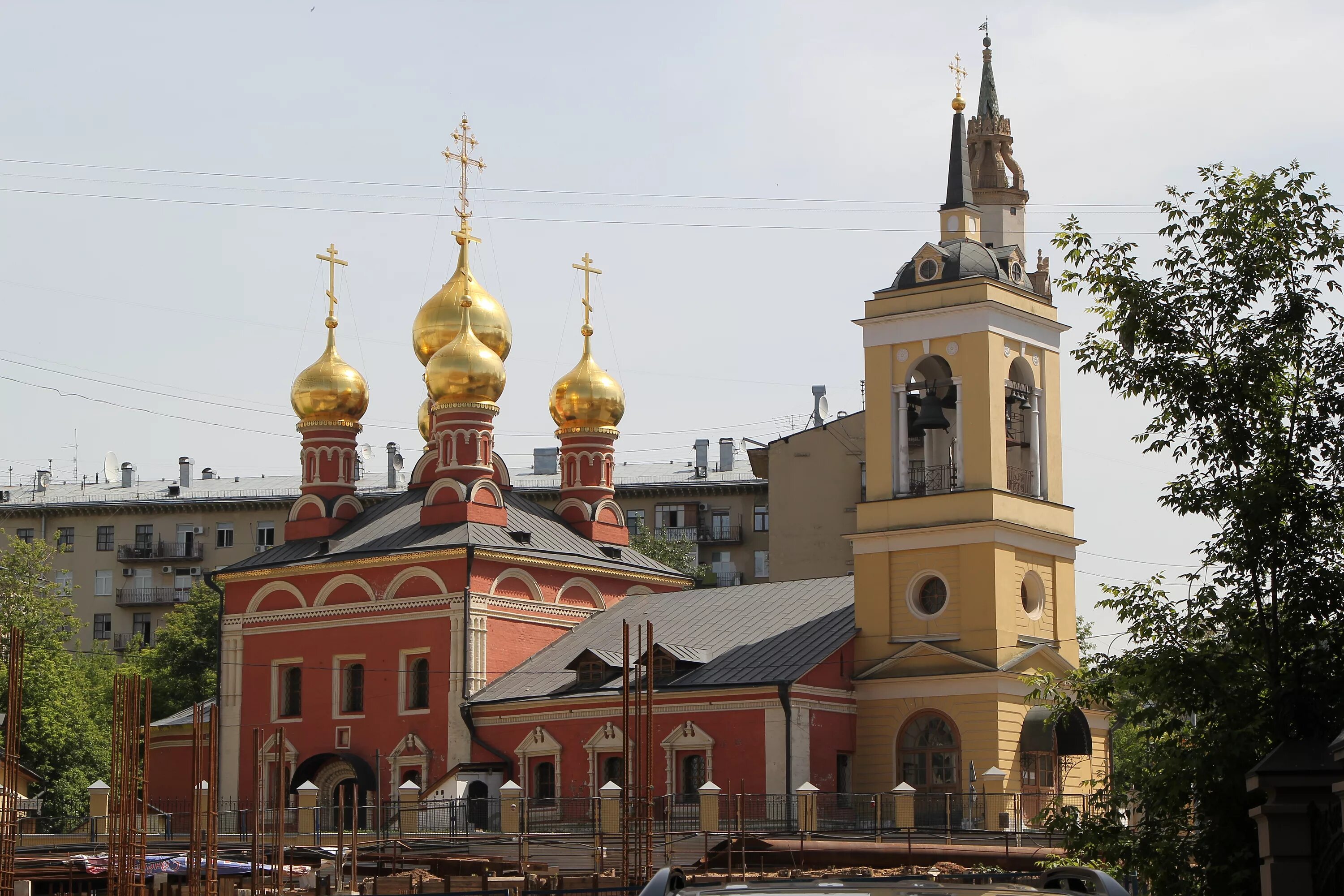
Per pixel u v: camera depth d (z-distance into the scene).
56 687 88.56
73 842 60.75
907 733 60.94
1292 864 23.39
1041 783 60.34
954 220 63.22
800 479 94.88
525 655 70.81
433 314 79.38
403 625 70.56
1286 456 28.16
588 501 78.31
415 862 49.91
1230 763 27.02
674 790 61.66
